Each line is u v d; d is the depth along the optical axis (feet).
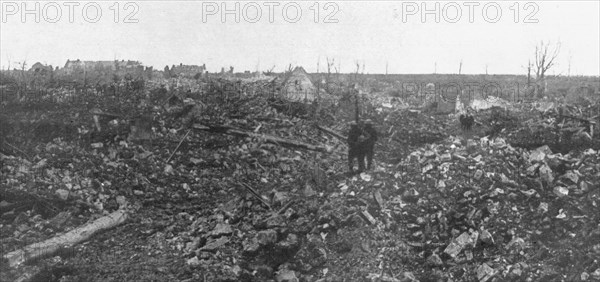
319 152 59.52
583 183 45.01
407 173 49.75
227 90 77.30
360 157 50.62
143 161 52.70
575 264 37.01
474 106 83.51
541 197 44.09
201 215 45.70
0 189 42.24
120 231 41.29
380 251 39.81
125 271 35.96
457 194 44.80
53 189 44.29
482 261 38.34
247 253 39.60
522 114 69.46
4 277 32.78
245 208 45.93
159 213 45.14
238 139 60.85
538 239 39.99
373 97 94.48
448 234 41.01
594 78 183.11
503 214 42.24
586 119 61.21
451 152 53.72
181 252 39.58
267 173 54.13
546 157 49.73
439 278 36.94
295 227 42.57
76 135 54.85
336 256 39.83
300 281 37.65
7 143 50.72
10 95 65.00
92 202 44.27
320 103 78.43
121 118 59.47
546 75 188.65
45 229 39.65
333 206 45.03
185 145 57.67
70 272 34.81
